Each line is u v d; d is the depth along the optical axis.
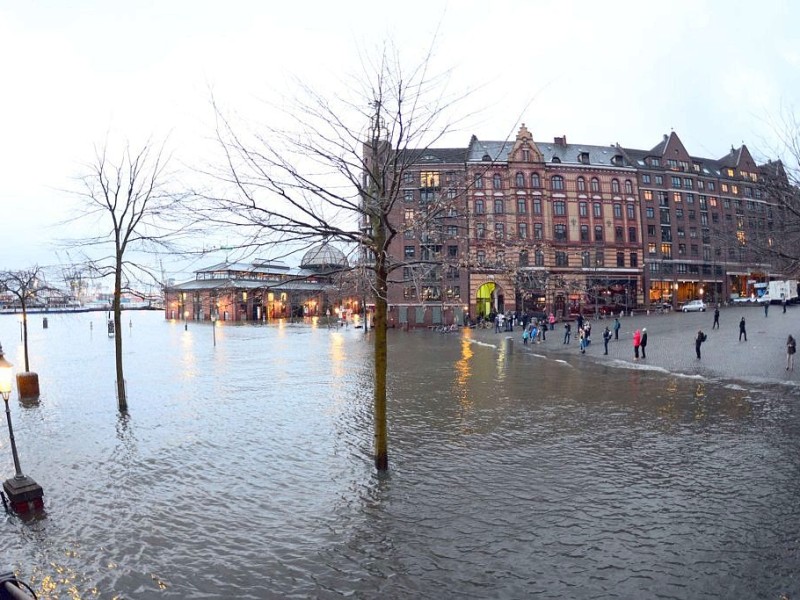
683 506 10.23
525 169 69.94
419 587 7.79
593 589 7.59
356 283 11.96
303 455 13.93
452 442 14.91
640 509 10.17
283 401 21.08
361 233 11.69
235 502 10.90
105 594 7.71
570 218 71.38
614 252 73.44
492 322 67.38
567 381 25.17
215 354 39.88
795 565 8.04
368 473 12.50
